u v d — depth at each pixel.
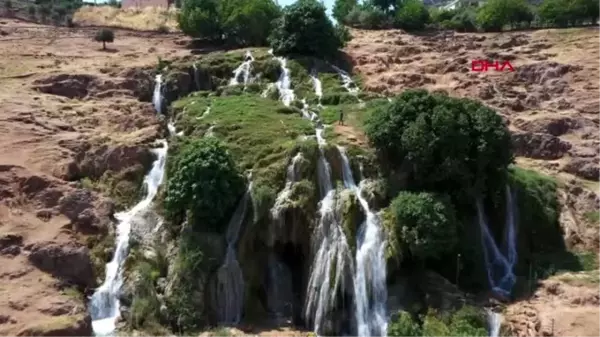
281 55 54.25
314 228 32.44
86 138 39.03
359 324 30.86
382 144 35.03
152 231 33.78
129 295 31.06
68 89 46.28
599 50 54.72
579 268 34.06
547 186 38.56
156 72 50.62
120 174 37.06
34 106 41.97
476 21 71.81
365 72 54.94
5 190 33.66
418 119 33.91
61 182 34.88
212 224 32.75
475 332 27.00
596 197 38.22
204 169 32.34
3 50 55.47
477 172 34.16
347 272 31.22
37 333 26.31
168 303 30.42
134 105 44.44
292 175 34.28
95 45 60.72
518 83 52.06
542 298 30.84
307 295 31.59
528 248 36.22
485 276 33.59
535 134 43.53
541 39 60.94
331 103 47.38
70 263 31.22
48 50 57.09
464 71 54.22
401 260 31.75
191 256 31.12
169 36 67.25
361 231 32.66
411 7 73.25
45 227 32.56
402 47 61.03
